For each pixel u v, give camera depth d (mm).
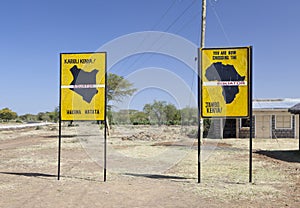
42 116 94062
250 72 9172
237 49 9211
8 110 88562
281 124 27562
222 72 9266
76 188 8945
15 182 9727
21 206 7145
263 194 8133
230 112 9266
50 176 10766
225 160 14469
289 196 7945
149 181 9914
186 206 7172
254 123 27672
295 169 11914
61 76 9797
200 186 9109
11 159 15156
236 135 27859
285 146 21297
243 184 9320
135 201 7613
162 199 7770
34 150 19281
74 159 15188
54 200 7680
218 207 7070
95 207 7121
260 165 12891
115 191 8594
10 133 38438
